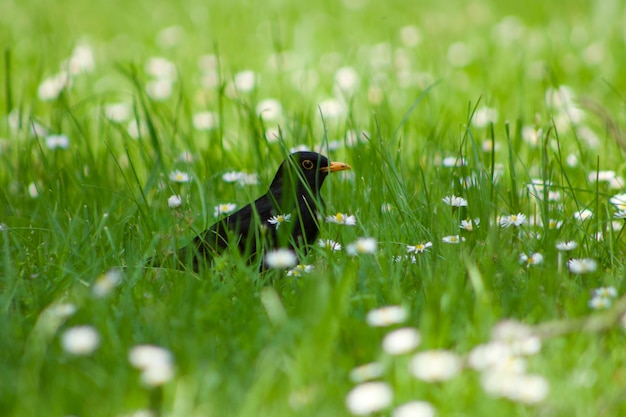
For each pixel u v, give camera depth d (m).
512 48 16.14
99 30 18.92
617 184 8.75
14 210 8.45
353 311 5.62
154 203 7.95
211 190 8.67
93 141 11.72
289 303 6.01
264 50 16.62
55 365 4.85
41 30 17.98
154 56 16.72
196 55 16.52
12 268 6.31
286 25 18.50
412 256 6.61
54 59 14.55
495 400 4.45
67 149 10.18
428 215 7.25
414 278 6.40
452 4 20.50
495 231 6.66
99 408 4.44
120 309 5.63
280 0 20.78
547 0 19.97
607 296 5.66
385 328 5.27
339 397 4.62
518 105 12.70
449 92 13.10
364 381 4.73
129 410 4.38
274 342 4.96
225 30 18.36
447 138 10.88
